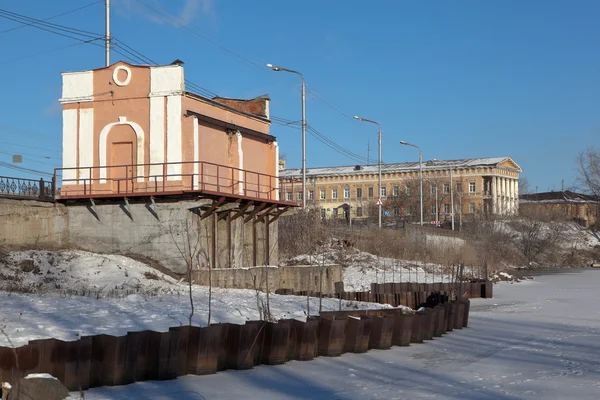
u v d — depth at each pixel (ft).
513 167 428.15
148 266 104.17
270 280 111.45
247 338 51.52
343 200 422.41
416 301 112.47
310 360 55.93
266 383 46.96
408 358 58.95
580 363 56.95
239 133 123.13
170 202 106.63
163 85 108.88
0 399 37.96
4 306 63.87
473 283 136.98
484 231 301.63
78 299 72.90
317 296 101.65
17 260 94.53
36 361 41.14
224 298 82.94
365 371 52.37
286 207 135.23
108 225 109.70
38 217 108.58
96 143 112.16
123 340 44.78
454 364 56.13
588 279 206.18
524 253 314.14
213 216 114.32
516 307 113.39
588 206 370.53
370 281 151.94
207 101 114.93
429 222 348.59
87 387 43.04
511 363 56.85
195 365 48.73
